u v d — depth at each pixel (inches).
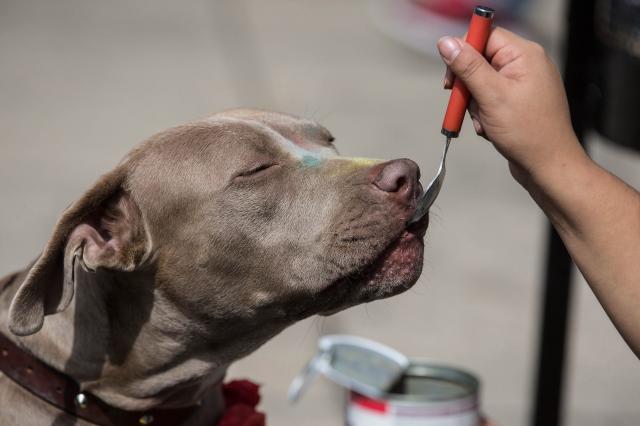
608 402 258.5
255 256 139.4
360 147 406.0
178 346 144.2
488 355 274.4
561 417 175.9
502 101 112.0
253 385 163.0
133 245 140.0
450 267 322.3
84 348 142.6
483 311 297.1
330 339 161.8
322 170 140.3
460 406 147.9
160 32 569.3
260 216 138.9
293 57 525.7
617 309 114.0
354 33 575.8
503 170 400.2
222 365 149.3
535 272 320.5
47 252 129.6
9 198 358.6
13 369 142.4
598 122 169.9
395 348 274.8
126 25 584.4
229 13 613.0
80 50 537.0
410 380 158.4
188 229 139.9
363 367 156.7
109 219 140.8
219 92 472.4
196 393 150.3
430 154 408.8
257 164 139.9
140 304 142.9
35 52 532.4
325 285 137.4
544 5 576.7
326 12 619.2
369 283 136.6
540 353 175.3
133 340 143.4
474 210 363.3
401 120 444.5
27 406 141.8
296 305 141.6
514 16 529.3
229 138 141.4
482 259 328.2
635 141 163.2
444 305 300.4
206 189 139.3
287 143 143.9
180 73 500.4
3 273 301.6
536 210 366.6
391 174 133.4
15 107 455.2
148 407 146.9
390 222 132.6
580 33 169.9
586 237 114.0
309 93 471.2
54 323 142.3
